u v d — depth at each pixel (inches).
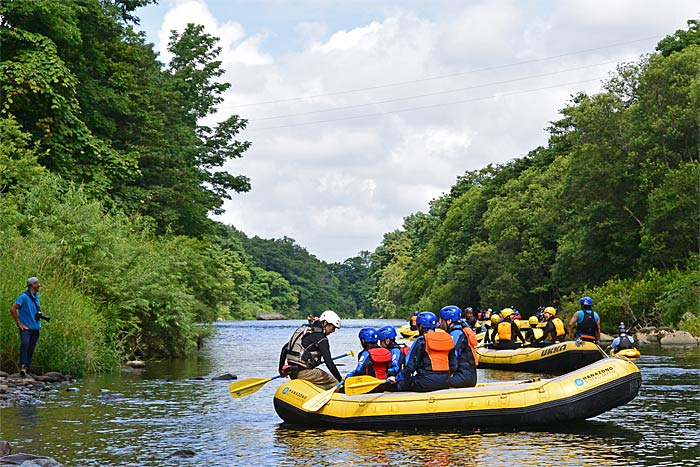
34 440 398.3
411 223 5856.3
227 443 390.6
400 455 357.1
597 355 759.7
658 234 1684.3
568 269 2100.1
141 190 1284.4
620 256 1897.1
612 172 1863.9
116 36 1403.8
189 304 992.2
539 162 2874.0
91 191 1082.1
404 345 518.0
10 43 1084.5
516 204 2628.0
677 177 1647.4
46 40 1085.8
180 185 1524.4
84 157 1142.3
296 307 6934.1
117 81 1354.6
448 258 3363.7
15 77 1026.7
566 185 2011.6
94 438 403.9
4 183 878.4
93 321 737.6
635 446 372.8
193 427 437.7
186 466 339.0
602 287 1795.0
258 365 886.4
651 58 1879.9
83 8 1207.6
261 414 484.4
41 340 666.2
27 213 821.9
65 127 1095.0
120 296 832.9
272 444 386.6
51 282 703.1
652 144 1798.7
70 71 1201.4
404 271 5132.9
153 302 894.4
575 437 397.7
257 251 7214.6
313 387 457.4
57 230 802.2
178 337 999.0
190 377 714.2
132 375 733.9
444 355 438.0
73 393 583.2
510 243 2655.0
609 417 458.3
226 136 1942.7
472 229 3275.1
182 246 1282.0
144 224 1083.3
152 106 1481.3
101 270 821.9
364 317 7849.4
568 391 416.5
